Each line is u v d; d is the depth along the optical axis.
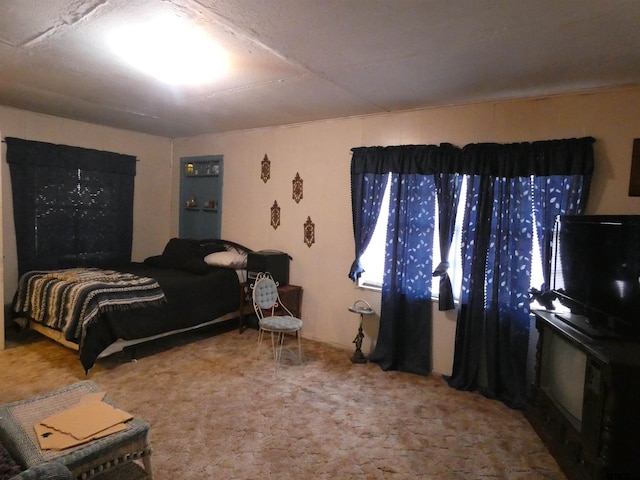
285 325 3.38
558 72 2.53
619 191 2.75
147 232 5.37
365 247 3.79
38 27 2.14
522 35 2.05
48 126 4.32
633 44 2.11
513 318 3.05
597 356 1.90
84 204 4.66
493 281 3.11
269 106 3.65
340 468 2.15
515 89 2.89
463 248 3.24
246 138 4.82
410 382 3.31
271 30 2.10
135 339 3.40
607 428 1.85
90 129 4.68
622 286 2.11
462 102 3.27
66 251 4.53
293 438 2.42
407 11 1.85
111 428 1.70
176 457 2.19
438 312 3.49
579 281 2.45
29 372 3.18
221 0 1.80
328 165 4.13
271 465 2.15
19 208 4.14
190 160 5.37
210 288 4.11
